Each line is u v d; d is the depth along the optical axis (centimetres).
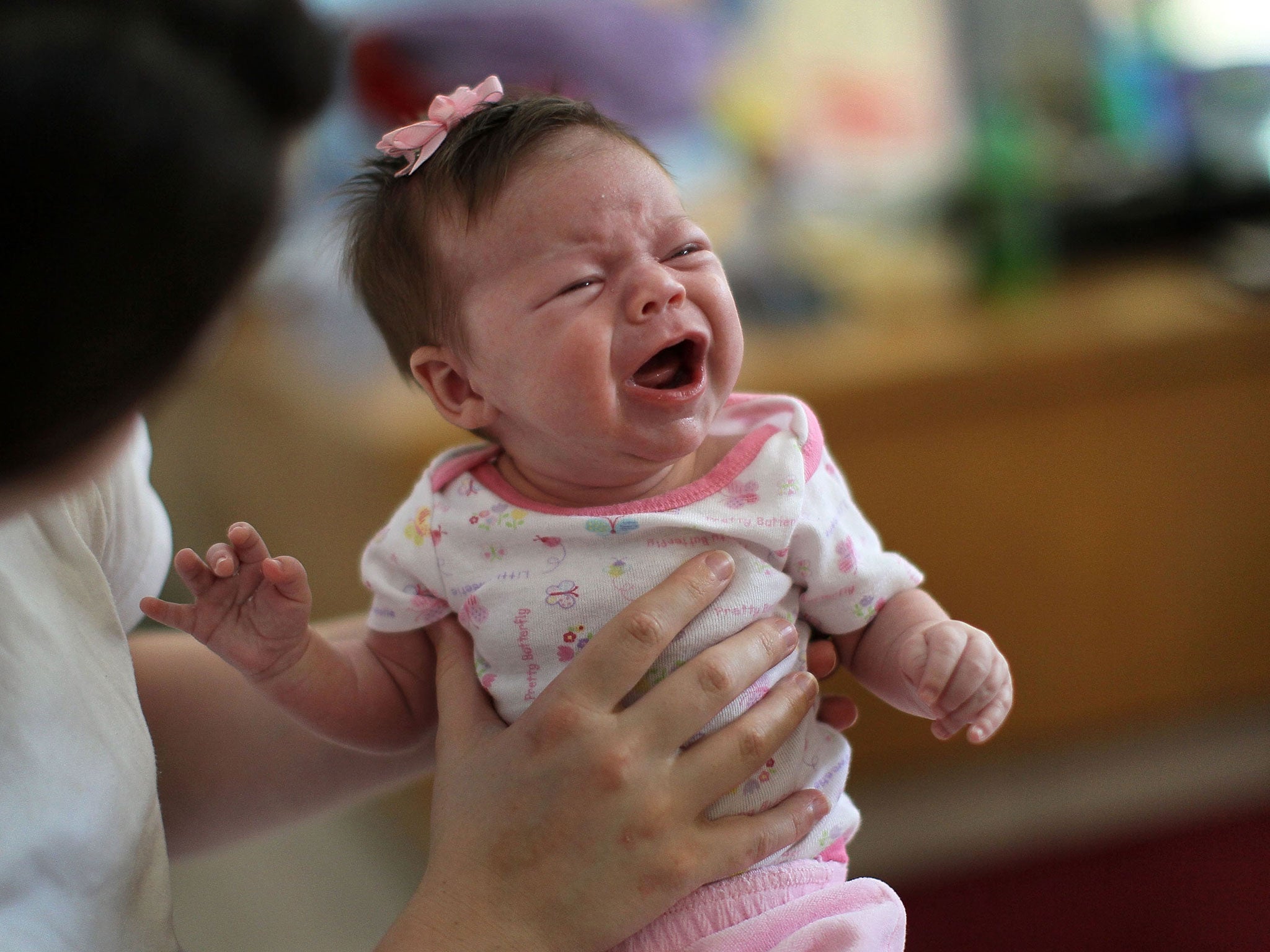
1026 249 193
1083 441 178
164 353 44
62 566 69
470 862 67
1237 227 207
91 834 63
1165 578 189
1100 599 186
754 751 70
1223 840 186
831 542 78
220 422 226
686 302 74
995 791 200
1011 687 73
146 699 87
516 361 75
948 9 212
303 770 90
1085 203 206
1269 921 168
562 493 80
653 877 67
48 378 41
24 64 39
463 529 80
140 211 41
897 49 217
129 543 84
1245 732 211
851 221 207
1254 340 178
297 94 46
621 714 68
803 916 72
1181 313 182
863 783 199
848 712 84
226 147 43
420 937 65
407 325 82
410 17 165
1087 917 173
